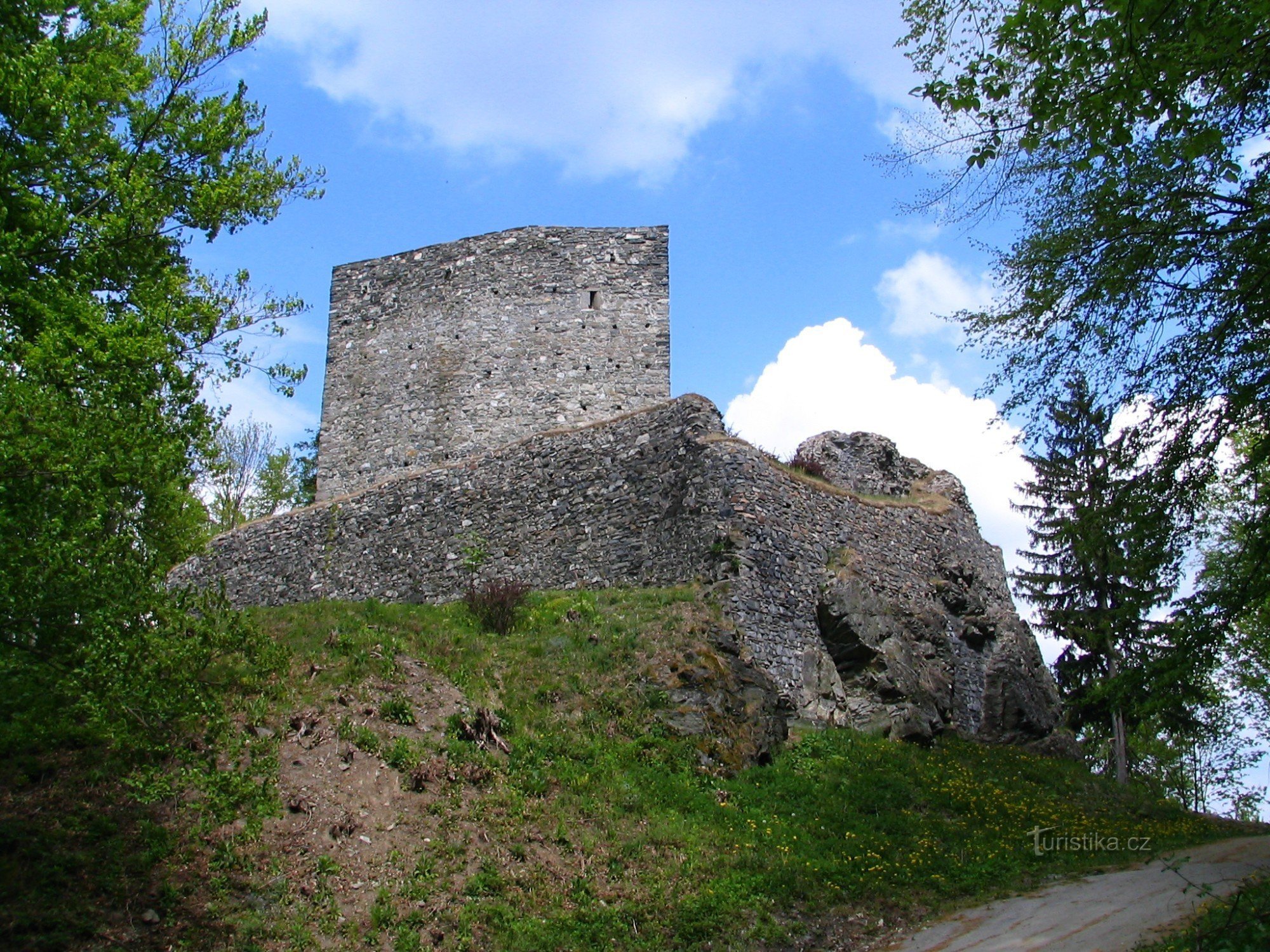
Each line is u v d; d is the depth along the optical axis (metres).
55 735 11.57
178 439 10.25
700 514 20.36
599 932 10.99
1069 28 10.24
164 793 10.05
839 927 11.95
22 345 10.49
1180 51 9.55
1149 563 12.21
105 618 8.93
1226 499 15.80
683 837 13.18
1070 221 12.26
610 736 15.05
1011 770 20.06
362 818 11.91
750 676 17.42
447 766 13.23
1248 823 21.67
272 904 10.34
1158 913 11.28
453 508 24.36
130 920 9.62
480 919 10.86
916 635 22.67
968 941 11.11
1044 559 28.77
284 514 27.44
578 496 22.69
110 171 12.57
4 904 9.29
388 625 17.48
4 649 9.25
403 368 31.28
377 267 32.78
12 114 12.62
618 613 18.47
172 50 14.20
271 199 15.22
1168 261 11.41
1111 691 12.86
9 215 12.05
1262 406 11.34
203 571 27.73
